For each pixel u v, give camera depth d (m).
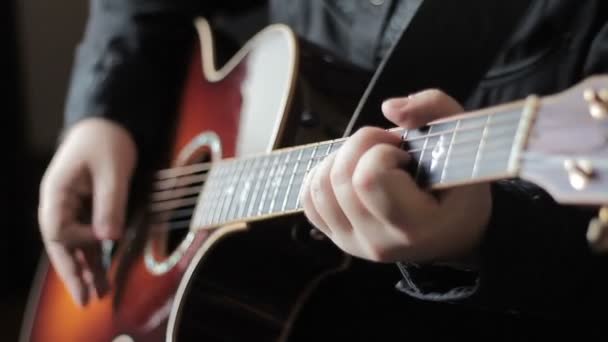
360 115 1.07
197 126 1.29
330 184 0.91
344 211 0.90
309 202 0.93
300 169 1.01
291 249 1.11
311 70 1.13
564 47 1.06
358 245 0.92
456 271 0.97
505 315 1.06
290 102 1.12
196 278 1.15
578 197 0.80
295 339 1.16
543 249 0.94
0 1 2.08
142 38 1.39
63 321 1.33
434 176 0.88
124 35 1.39
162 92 1.38
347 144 0.90
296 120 1.12
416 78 1.06
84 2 2.29
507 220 0.93
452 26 1.05
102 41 1.40
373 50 1.16
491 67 1.08
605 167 0.80
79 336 1.30
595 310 0.97
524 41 1.07
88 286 1.29
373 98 1.06
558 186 0.81
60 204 1.29
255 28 1.55
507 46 1.08
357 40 1.18
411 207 0.88
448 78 1.07
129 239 1.28
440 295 0.97
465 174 0.86
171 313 1.17
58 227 1.29
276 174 1.04
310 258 1.11
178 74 1.39
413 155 0.90
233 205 1.10
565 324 1.04
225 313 1.16
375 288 1.12
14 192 2.14
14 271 2.15
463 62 1.06
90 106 1.35
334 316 1.14
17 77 2.13
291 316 1.15
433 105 0.91
